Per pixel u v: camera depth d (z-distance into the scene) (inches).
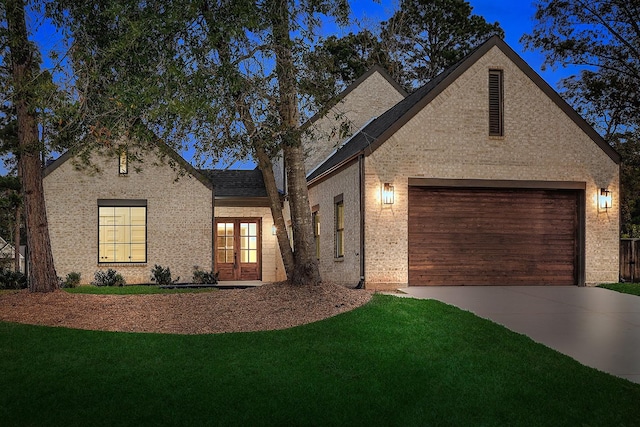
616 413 253.3
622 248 673.0
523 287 609.0
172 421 237.8
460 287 601.9
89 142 499.2
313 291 464.1
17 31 459.2
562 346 362.9
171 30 406.6
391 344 343.9
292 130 470.9
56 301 450.3
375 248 589.9
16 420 237.1
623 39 870.4
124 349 330.0
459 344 350.3
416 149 603.5
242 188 976.9
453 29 1385.3
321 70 486.9
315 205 804.0
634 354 346.0
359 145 664.4
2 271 746.8
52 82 417.1
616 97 904.9
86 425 232.8
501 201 629.0
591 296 552.1
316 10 477.7
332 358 316.8
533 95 629.6
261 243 952.3
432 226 614.9
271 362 309.4
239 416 243.0
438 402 262.1
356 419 243.0
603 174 639.1
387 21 1398.9
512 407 257.8
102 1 464.8
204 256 874.8
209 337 356.8
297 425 237.3
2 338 348.8
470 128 614.9
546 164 628.1
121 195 857.5
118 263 850.8
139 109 410.0
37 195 477.7
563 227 639.8
